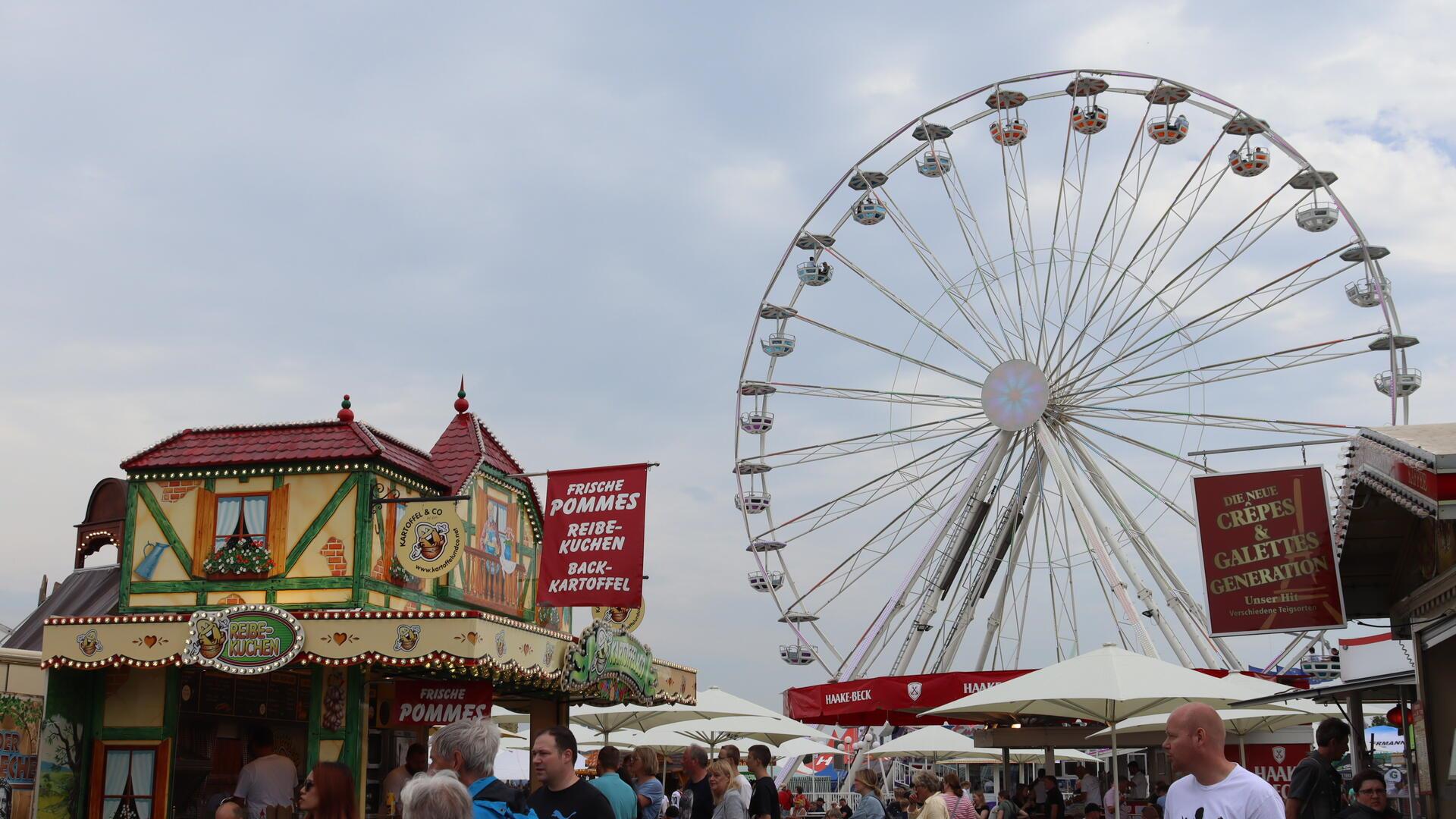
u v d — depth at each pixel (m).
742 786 13.85
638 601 18.30
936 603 34.84
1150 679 16.08
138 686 17.11
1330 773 10.42
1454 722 11.47
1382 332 32.47
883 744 35.00
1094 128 35.22
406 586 17.91
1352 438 10.97
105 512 23.44
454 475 19.19
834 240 38.50
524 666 16.91
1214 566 13.87
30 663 18.08
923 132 37.34
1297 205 33.75
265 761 14.45
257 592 17.06
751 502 37.94
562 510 18.91
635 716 24.12
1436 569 11.38
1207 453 15.97
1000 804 23.00
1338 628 13.38
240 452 17.52
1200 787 6.30
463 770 7.14
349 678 16.62
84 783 16.88
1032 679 16.73
